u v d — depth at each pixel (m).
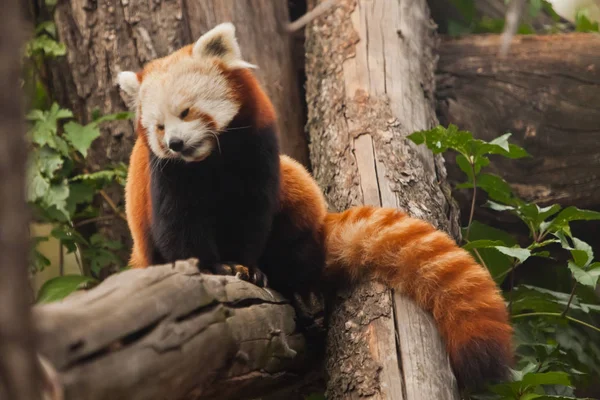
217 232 8.66
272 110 8.77
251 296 6.43
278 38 12.45
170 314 4.97
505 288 12.67
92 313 4.36
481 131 12.44
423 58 11.80
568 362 9.84
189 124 7.93
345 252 7.89
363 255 7.73
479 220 12.42
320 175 10.11
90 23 11.57
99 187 11.40
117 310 4.54
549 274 12.75
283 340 6.75
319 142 10.59
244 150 8.25
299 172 8.84
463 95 12.61
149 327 4.72
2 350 2.06
